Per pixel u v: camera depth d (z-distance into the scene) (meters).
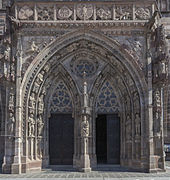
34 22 25.39
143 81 24.91
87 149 24.94
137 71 25.11
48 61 25.92
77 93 26.97
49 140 27.28
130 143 25.84
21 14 25.70
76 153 26.52
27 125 24.78
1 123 29.86
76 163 26.19
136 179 20.25
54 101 27.55
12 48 25.00
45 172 24.19
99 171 24.39
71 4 25.80
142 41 25.56
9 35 24.50
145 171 23.81
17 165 23.50
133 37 25.59
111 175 22.19
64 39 25.58
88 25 25.36
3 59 24.19
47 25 25.39
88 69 27.42
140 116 24.86
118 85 27.33
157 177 21.09
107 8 25.86
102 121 33.75
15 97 24.59
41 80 25.95
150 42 25.34
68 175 22.39
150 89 24.61
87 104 25.98
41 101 26.52
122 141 26.97
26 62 25.23
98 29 25.56
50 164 27.03
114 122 27.69
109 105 27.58
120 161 26.80
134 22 25.38
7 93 24.67
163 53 24.00
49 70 26.64
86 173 23.38
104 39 25.61
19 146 23.94
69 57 27.14
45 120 27.02
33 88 25.45
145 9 25.80
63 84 27.72
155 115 24.55
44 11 25.75
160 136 24.33
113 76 27.34
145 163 24.03
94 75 27.09
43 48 25.41
